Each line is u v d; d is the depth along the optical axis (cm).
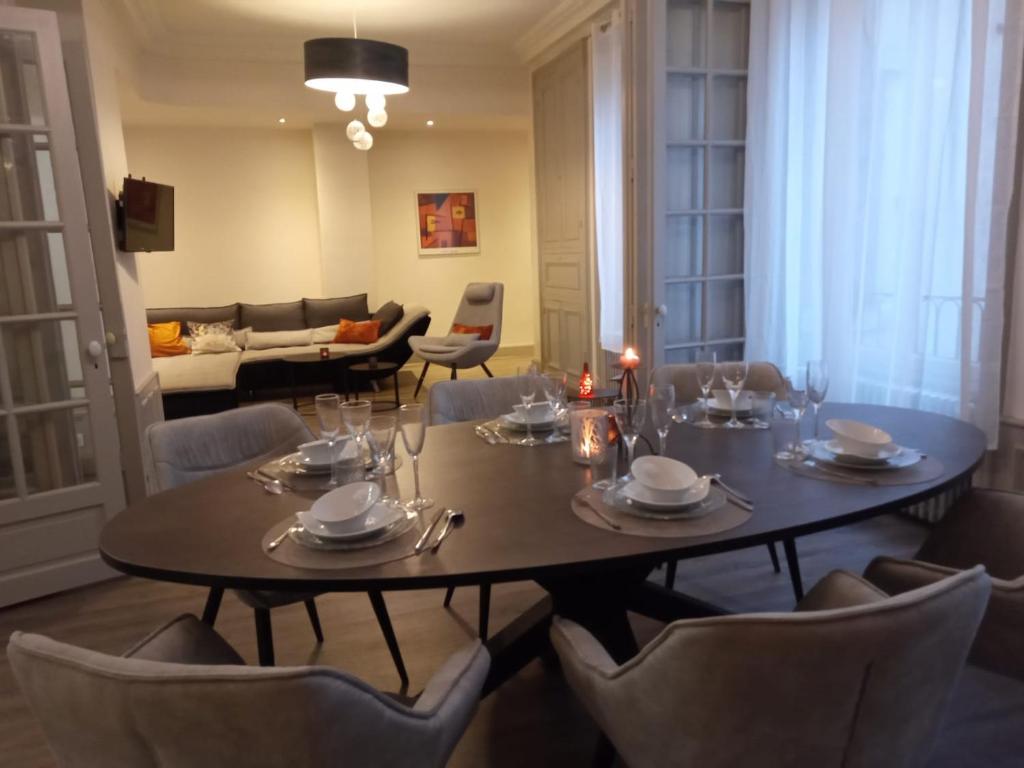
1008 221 260
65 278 286
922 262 289
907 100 293
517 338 848
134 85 521
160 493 170
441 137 790
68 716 95
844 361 324
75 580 291
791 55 341
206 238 745
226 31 550
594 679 119
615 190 506
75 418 292
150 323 686
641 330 340
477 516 147
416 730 103
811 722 101
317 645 239
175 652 137
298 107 614
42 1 294
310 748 90
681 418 223
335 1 491
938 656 104
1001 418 271
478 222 816
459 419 261
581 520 142
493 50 629
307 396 676
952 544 182
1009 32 243
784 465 171
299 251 772
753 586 268
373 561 127
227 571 125
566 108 576
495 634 224
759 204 345
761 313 352
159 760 95
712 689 99
